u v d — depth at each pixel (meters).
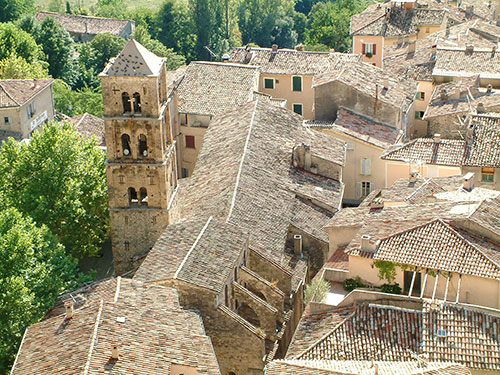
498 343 52.22
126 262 74.38
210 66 111.38
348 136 98.00
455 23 159.88
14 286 60.59
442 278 58.72
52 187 80.50
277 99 116.12
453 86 114.50
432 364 49.66
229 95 106.12
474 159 89.88
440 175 91.31
